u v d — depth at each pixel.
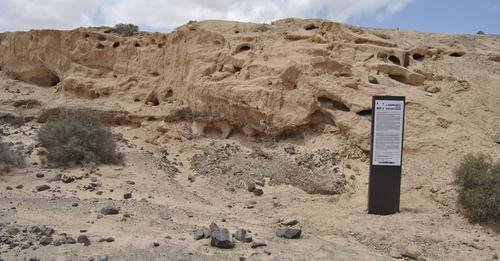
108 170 13.09
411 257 7.99
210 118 16.77
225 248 7.36
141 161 14.32
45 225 8.02
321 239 8.52
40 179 11.99
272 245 7.73
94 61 23.09
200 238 7.74
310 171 13.00
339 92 14.34
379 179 10.29
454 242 8.66
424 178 11.78
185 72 18.88
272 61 16.58
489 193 9.70
